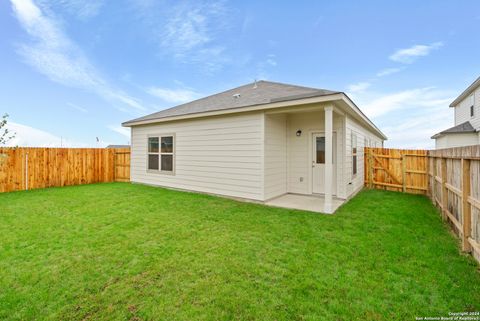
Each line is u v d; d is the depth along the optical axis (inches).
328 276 106.6
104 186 373.7
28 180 348.8
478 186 120.5
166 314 82.7
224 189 284.0
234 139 273.3
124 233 159.5
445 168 193.0
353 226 175.3
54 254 127.6
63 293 93.8
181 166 330.6
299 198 276.4
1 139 222.7
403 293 94.1
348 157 277.6
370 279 104.2
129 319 80.4
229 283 101.0
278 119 282.0
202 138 304.3
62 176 384.5
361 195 304.5
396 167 344.2
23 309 84.7
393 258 124.3
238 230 166.4
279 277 105.7
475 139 501.4
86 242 144.1
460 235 148.0
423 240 149.5
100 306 86.6
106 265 116.0
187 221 186.5
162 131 357.4
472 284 100.2
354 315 82.0
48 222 182.7
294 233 160.6
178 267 114.4
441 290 96.0
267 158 258.4
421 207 237.0
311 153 292.4
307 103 216.1
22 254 127.1
